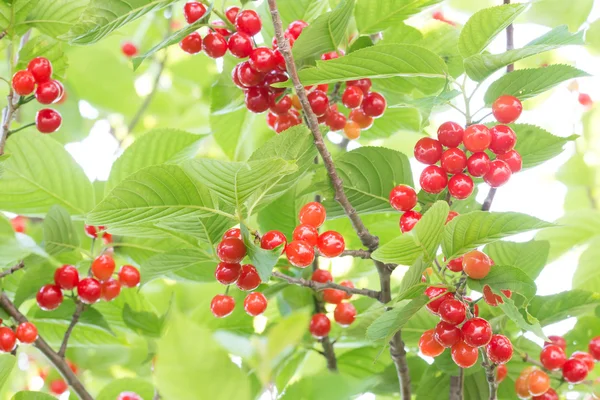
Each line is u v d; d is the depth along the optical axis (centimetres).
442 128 91
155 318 105
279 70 97
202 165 84
